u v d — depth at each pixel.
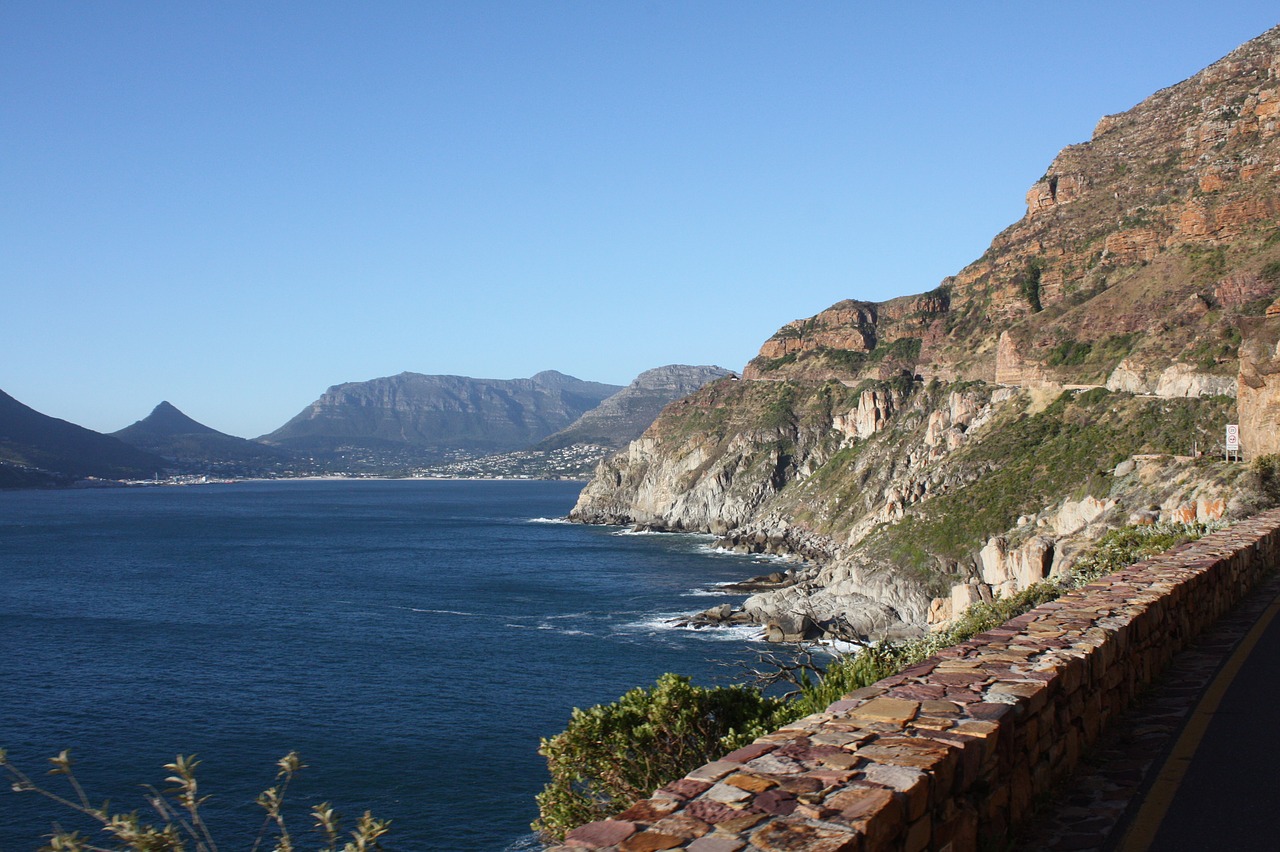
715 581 94.56
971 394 107.25
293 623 69.56
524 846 29.00
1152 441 71.12
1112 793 7.79
